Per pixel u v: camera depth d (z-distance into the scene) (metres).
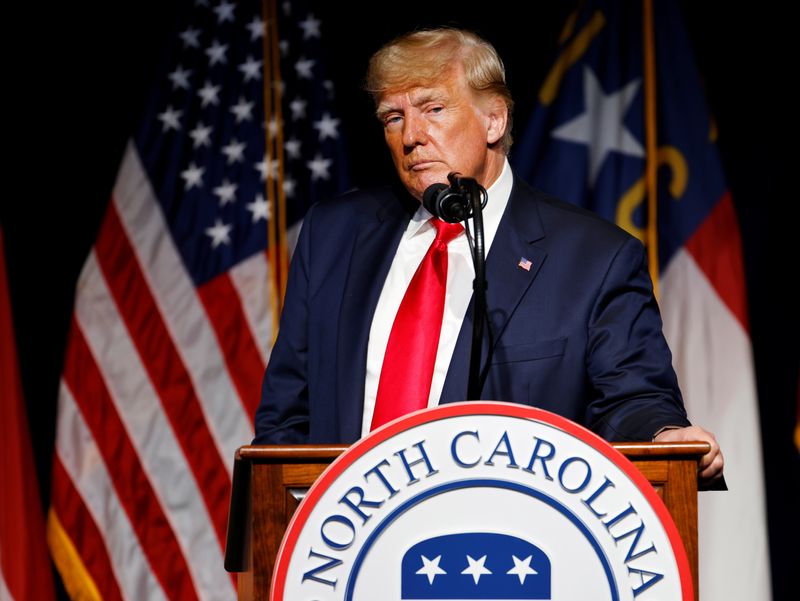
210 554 13.63
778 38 15.70
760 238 15.64
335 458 4.81
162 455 13.75
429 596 4.47
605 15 14.57
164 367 13.88
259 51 14.67
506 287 6.51
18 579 13.62
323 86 14.73
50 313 15.49
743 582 13.09
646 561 4.50
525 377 6.27
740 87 15.72
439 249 6.66
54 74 15.65
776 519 15.24
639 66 14.39
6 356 14.09
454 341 6.46
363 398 6.47
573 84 14.42
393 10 15.49
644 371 6.28
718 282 13.75
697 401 13.53
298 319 7.14
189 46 14.76
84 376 13.85
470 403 4.55
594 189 14.18
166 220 14.20
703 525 13.27
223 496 13.73
